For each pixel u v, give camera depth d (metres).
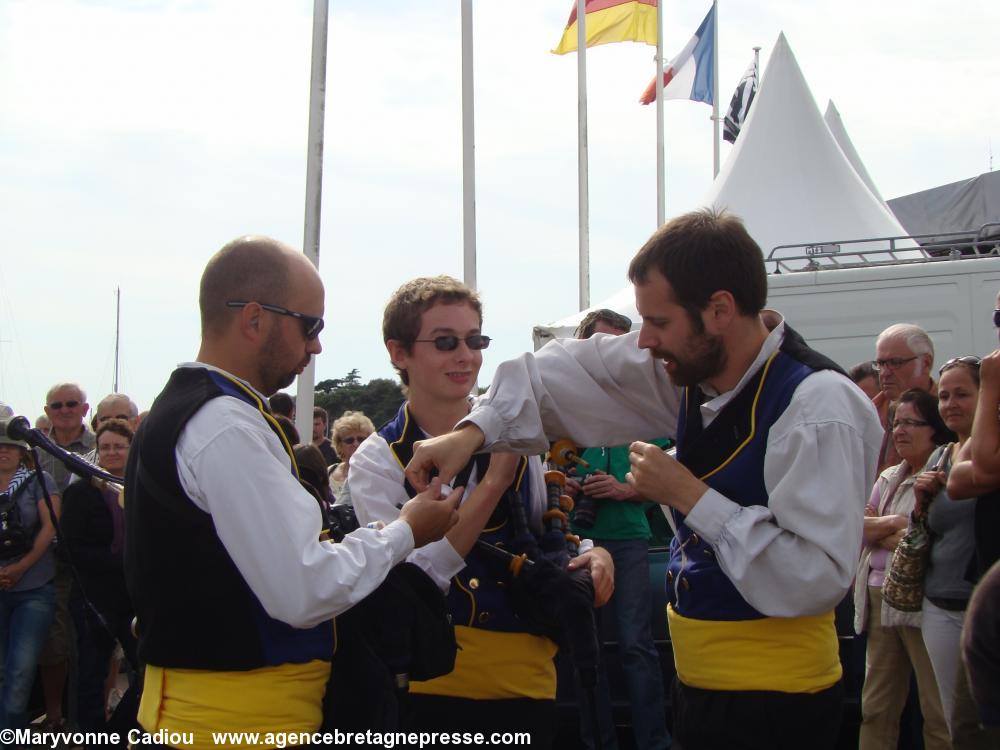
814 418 2.04
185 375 2.07
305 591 1.90
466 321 2.67
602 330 4.59
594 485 4.48
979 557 3.37
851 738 4.80
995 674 1.62
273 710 2.00
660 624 4.75
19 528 5.46
